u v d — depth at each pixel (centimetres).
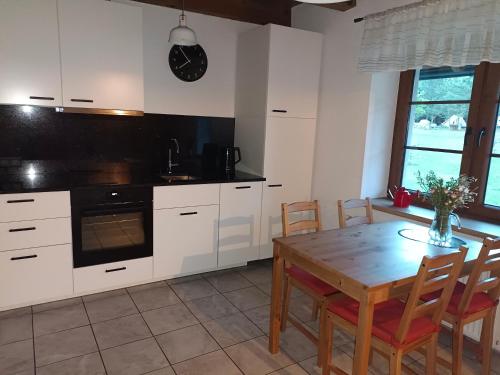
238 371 217
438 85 295
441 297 179
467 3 233
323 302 218
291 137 361
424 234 240
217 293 312
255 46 351
